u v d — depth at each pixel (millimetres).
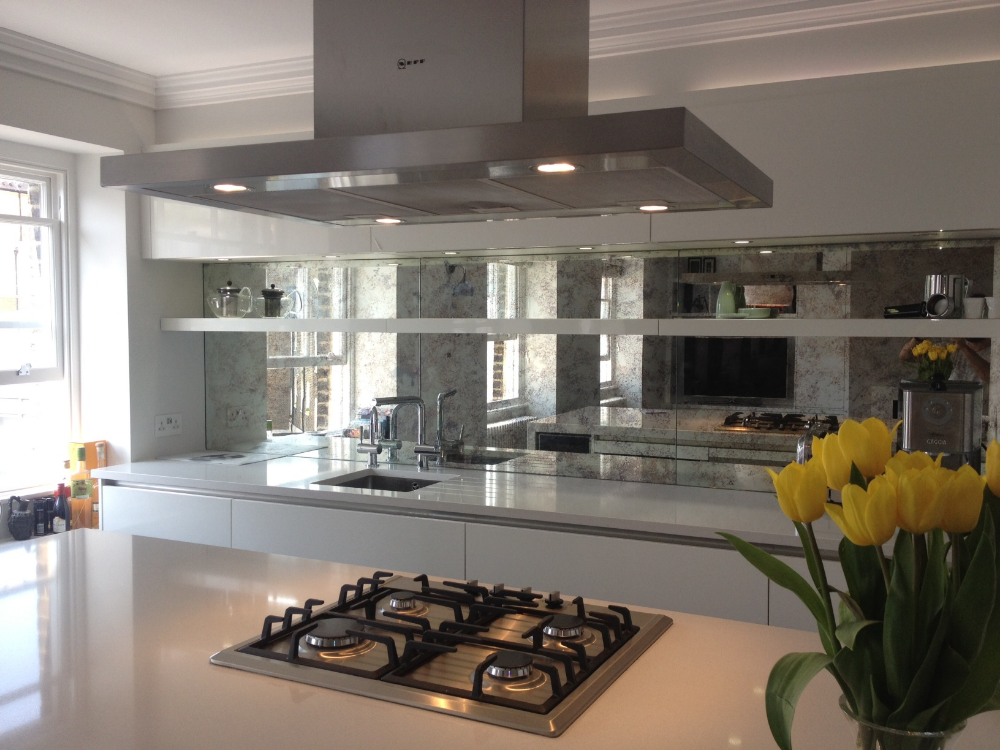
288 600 1910
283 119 3879
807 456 2865
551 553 2896
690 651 1594
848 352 3064
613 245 3146
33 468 4027
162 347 4168
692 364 3316
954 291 2734
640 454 3432
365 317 3953
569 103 1750
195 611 1835
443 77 1648
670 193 1739
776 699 852
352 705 1347
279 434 4230
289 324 3746
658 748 1201
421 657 1535
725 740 1226
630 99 2984
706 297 3258
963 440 2744
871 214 2664
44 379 3971
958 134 2551
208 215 3852
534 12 1613
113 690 1412
